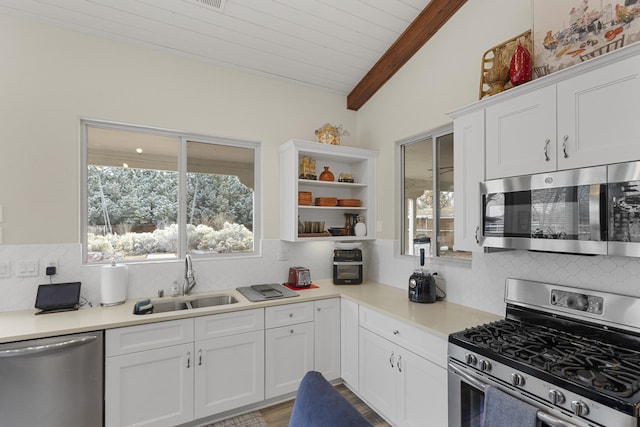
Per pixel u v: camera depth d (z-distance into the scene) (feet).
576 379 3.98
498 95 5.78
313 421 3.06
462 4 7.85
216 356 7.50
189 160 9.36
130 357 6.59
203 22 8.01
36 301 7.04
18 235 7.18
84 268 7.77
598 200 4.38
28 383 5.76
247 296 8.56
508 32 6.81
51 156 7.48
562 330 5.65
